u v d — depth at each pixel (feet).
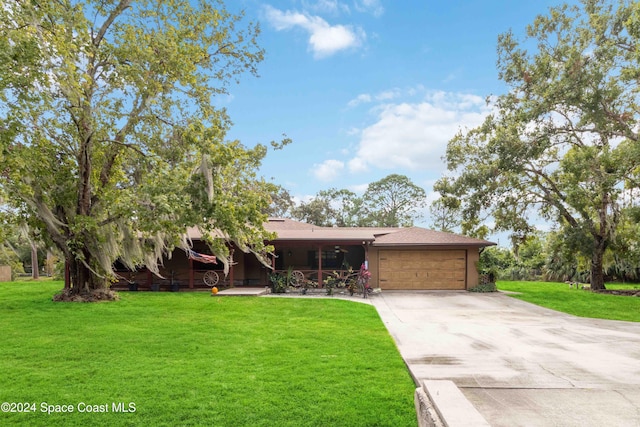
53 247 46.39
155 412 15.48
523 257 101.30
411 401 16.38
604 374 18.49
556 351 24.09
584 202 59.62
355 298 53.36
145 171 43.39
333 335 29.14
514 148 58.49
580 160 54.08
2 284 70.85
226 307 43.04
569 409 13.57
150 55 40.04
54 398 16.80
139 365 21.49
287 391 17.57
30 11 33.50
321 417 14.99
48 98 34.60
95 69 41.70
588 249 63.82
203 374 19.95
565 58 55.57
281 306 44.29
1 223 41.04
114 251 44.57
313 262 68.44
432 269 63.41
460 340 27.68
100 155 45.16
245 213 41.88
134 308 41.47
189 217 38.37
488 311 43.09
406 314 40.73
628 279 83.61
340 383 18.53
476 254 63.10
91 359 22.71
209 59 49.93
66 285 49.78
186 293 56.44
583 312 42.96
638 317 40.04
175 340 27.35
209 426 14.35
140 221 39.34
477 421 11.20
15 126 32.68
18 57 31.14
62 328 31.19
